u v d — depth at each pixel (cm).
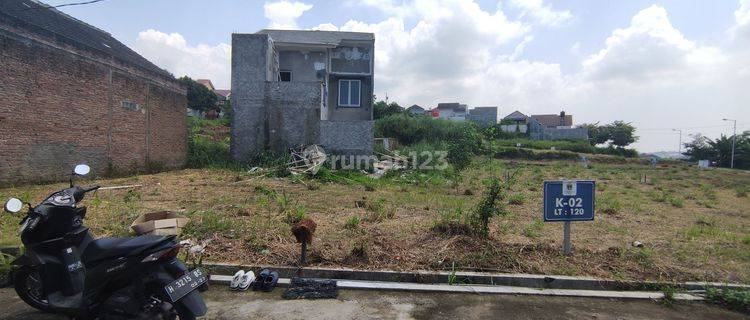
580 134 6244
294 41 2356
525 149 4484
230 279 497
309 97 2177
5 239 580
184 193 1159
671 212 1150
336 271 517
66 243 394
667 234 796
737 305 473
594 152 5172
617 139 6328
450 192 1424
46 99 1284
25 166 1220
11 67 1159
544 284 518
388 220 806
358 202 1028
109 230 650
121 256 347
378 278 515
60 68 1335
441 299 473
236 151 2173
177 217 650
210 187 1312
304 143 2177
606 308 465
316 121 2183
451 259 553
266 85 2161
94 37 1888
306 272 517
